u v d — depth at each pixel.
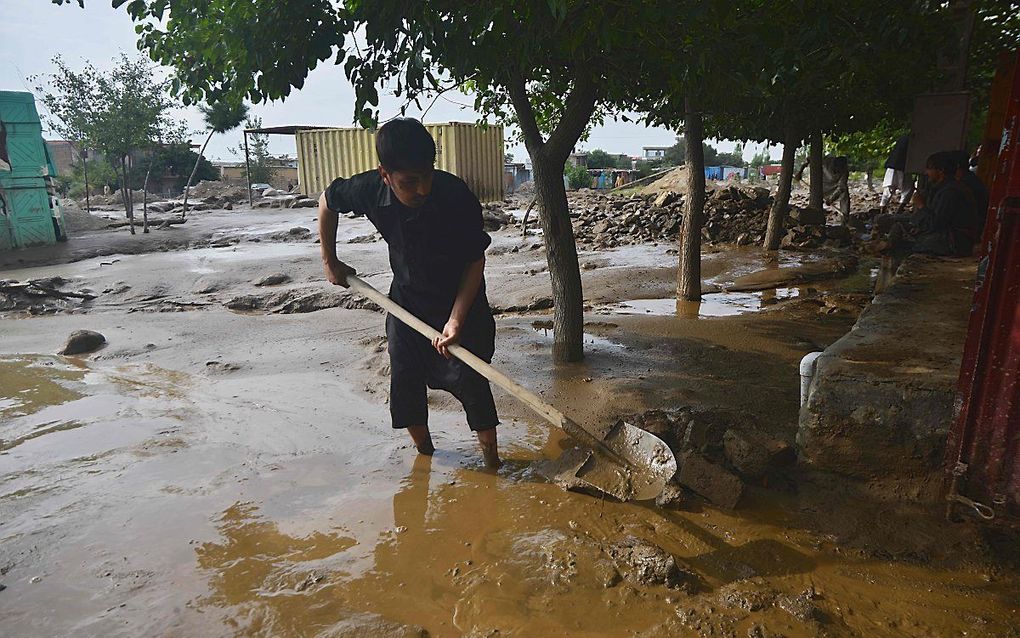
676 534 2.79
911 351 3.28
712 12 3.49
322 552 2.67
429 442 3.58
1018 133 2.20
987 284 2.30
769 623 2.23
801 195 23.92
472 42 3.87
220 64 4.28
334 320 6.79
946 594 2.38
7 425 4.06
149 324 6.80
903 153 11.70
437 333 3.11
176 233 14.25
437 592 2.41
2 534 2.80
